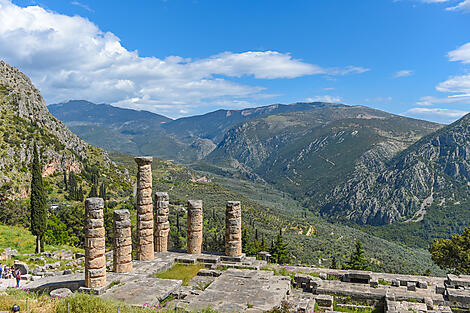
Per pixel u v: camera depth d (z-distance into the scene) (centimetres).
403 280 2233
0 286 2519
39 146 10981
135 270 2227
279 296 1792
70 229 6731
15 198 8338
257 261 2533
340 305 1945
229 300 1731
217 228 9306
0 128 10444
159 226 2684
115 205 10281
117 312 1481
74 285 1994
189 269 2373
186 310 1605
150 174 2545
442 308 1861
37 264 3366
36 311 1463
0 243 4659
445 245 4000
